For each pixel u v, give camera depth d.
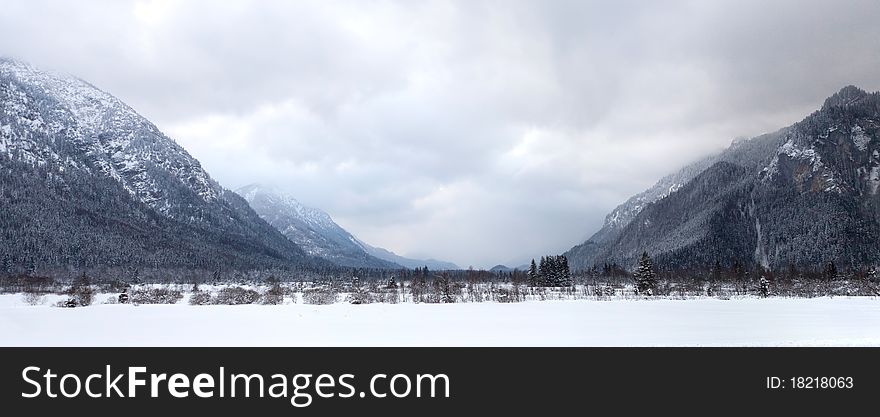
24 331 39.31
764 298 95.12
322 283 156.88
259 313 55.78
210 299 79.38
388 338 34.88
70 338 35.66
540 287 128.75
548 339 34.22
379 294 91.19
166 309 61.75
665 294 104.00
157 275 179.12
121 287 109.50
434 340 34.03
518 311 58.84
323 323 45.03
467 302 79.06
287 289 111.88
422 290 97.25
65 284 131.00
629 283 151.62
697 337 34.78
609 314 55.59
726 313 57.31
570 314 55.25
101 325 43.47
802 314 55.97
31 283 121.50
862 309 64.12
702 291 112.38
